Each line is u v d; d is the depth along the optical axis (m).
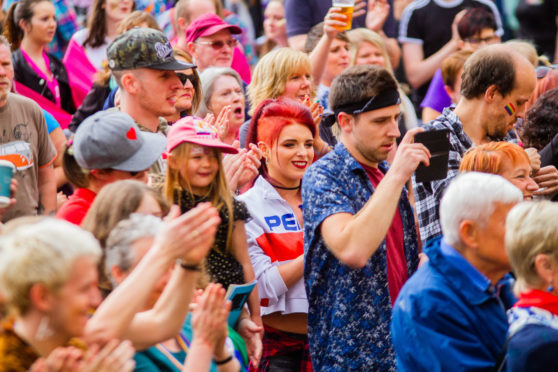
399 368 6.04
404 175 6.96
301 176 8.61
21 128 9.63
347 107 7.52
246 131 10.50
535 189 7.52
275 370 8.42
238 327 7.68
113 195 5.70
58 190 11.46
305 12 15.65
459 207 5.91
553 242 5.48
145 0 15.48
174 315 5.15
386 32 16.36
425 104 13.99
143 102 8.56
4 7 15.18
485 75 8.42
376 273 7.38
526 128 9.65
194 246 4.97
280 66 10.88
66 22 15.55
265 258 8.34
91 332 4.68
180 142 7.37
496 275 6.05
